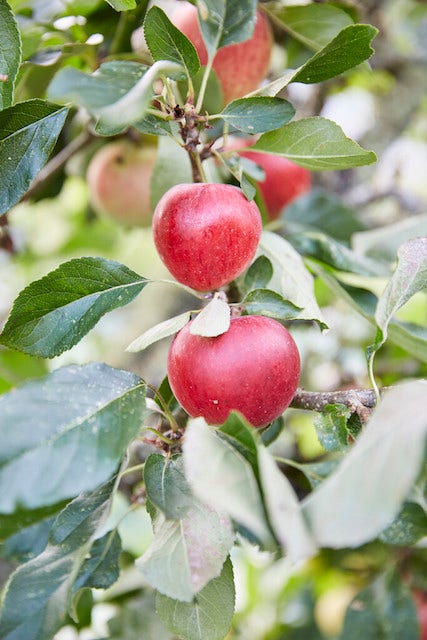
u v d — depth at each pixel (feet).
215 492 1.28
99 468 1.40
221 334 1.55
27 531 1.82
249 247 1.65
